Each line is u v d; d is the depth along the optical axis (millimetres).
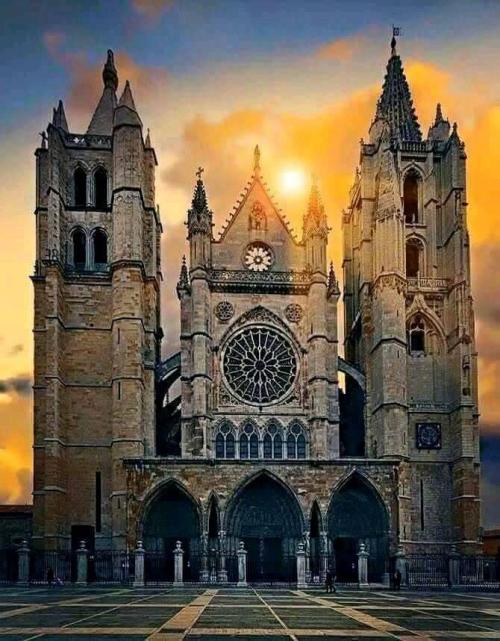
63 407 76875
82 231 83750
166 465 71000
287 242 83438
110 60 92812
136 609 33281
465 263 84062
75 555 71812
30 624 25797
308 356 79438
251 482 71875
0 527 83000
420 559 71375
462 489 78500
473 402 81062
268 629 24750
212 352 78875
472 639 22156
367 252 86375
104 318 79875
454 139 87375
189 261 79625
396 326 79562
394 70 97812
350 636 22859
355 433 86500
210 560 69375
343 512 74188
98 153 85875
